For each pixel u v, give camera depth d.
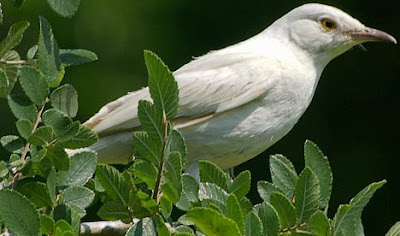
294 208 7.63
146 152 7.04
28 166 7.70
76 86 17.36
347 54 17.62
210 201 7.51
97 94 17.39
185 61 17.56
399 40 17.58
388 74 17.55
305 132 17.14
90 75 17.41
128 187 7.25
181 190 7.03
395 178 17.02
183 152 7.06
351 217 7.70
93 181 8.54
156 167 7.07
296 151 16.83
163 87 6.95
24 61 8.09
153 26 17.77
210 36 17.66
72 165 7.81
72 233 6.79
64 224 7.01
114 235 8.17
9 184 7.70
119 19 17.75
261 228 7.13
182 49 17.62
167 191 7.12
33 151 7.63
